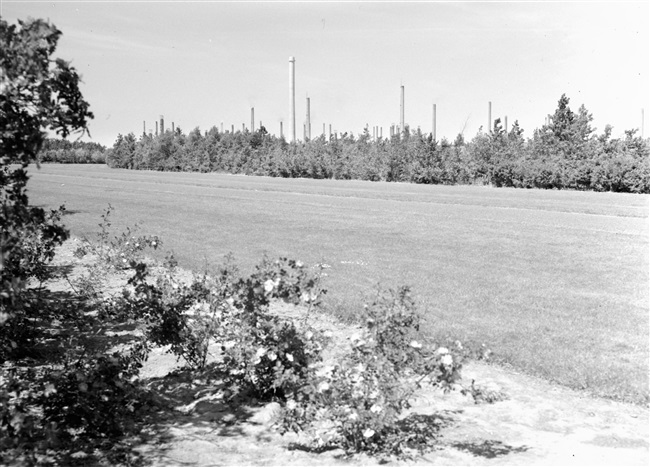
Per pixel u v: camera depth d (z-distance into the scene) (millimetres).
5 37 4172
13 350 6680
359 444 4758
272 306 9234
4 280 4926
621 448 4793
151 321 6531
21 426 4480
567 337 7820
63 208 8883
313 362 5609
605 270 12562
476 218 22422
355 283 10945
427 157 48531
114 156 77062
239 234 17453
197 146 70250
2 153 4469
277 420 4930
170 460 4570
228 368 5980
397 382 4906
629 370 6590
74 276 11711
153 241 13414
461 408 5656
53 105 4363
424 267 12688
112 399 5137
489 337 7770
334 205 27422
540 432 5117
